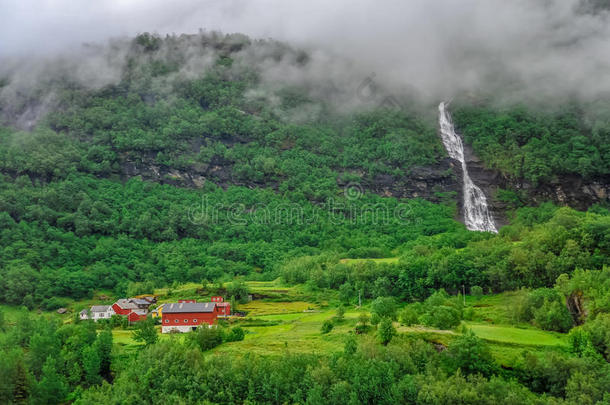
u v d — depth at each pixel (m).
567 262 152.88
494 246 178.12
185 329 135.25
